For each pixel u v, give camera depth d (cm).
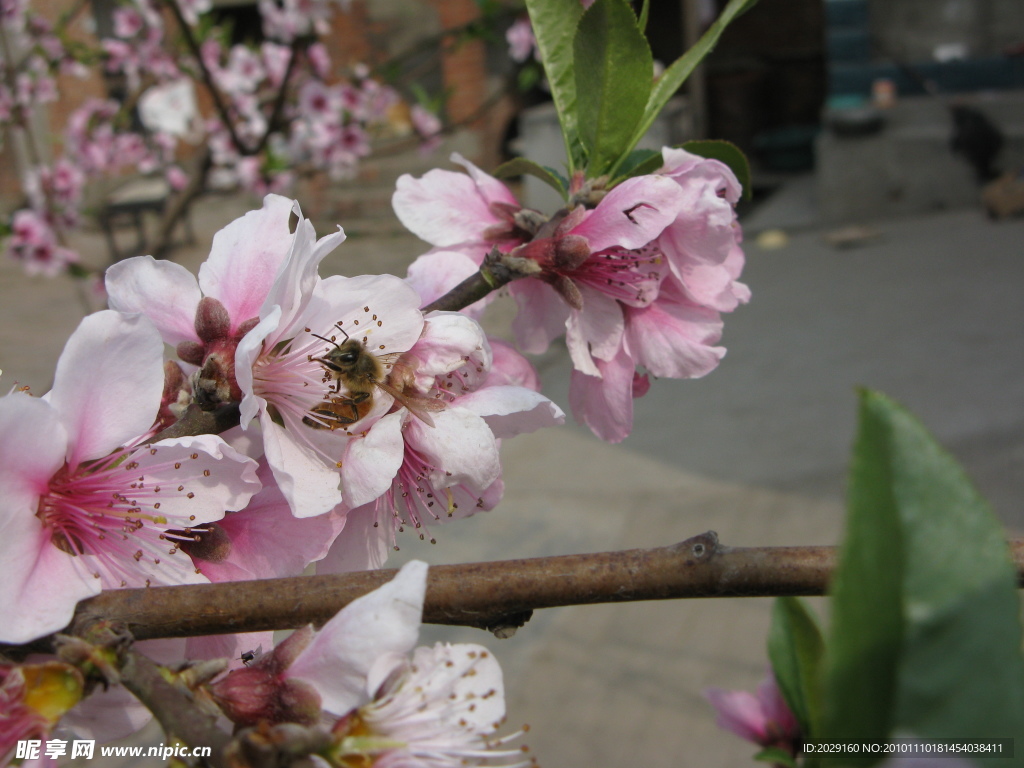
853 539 6
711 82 218
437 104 97
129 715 13
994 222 160
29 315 140
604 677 61
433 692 12
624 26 17
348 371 15
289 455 15
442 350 16
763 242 166
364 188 180
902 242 155
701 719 57
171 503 14
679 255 18
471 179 20
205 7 83
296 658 12
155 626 12
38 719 10
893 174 171
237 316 15
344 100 97
